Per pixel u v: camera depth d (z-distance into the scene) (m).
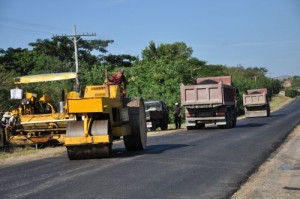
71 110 12.82
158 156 13.36
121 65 77.25
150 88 42.50
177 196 7.94
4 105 25.39
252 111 46.81
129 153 14.63
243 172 10.45
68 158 13.84
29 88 27.06
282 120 35.84
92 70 45.97
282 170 10.99
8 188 9.07
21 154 15.84
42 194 8.29
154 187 8.70
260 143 16.84
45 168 11.77
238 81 64.81
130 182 9.22
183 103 28.23
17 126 18.39
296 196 8.19
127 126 14.61
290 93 139.88
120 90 15.14
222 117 28.00
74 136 12.95
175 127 33.62
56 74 18.42
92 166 11.65
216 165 11.42
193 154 13.67
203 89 27.83
